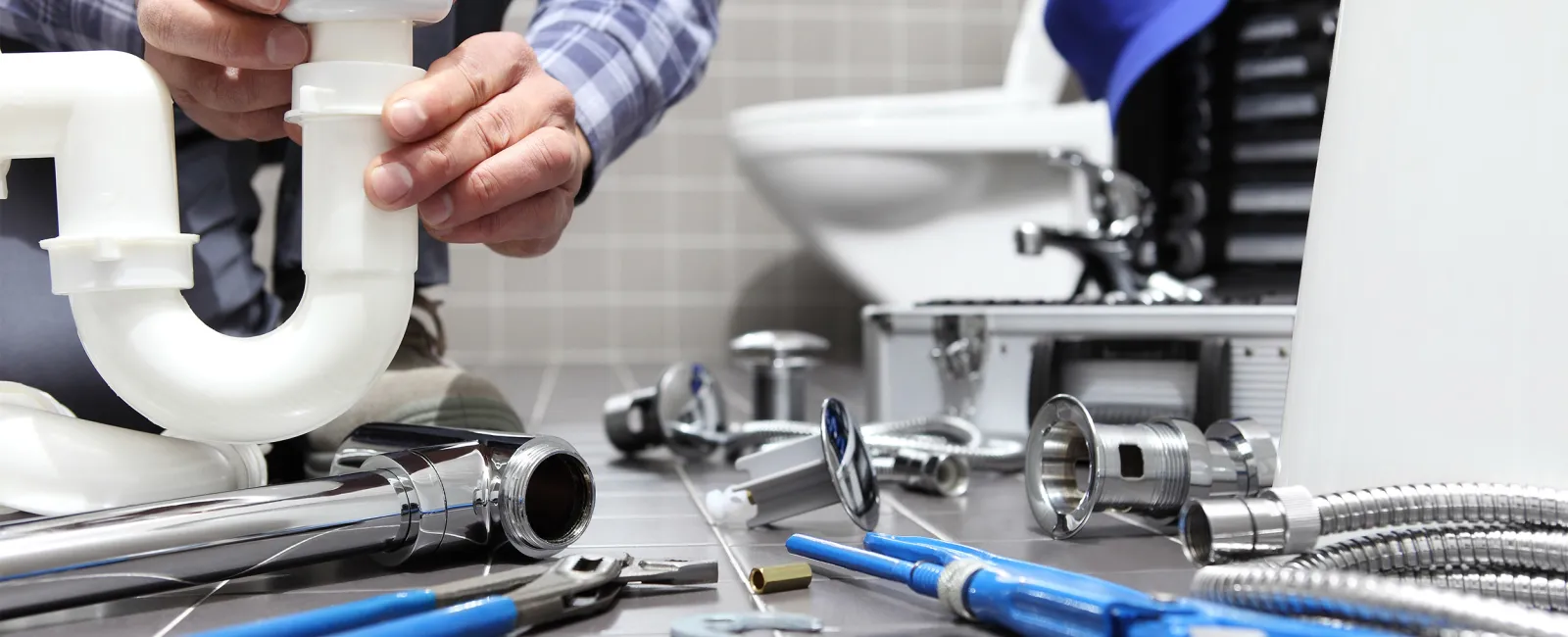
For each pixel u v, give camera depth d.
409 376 0.82
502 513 0.58
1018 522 0.72
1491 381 0.51
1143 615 0.38
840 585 0.55
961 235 2.18
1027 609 0.43
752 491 0.68
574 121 0.71
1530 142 0.51
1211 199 1.19
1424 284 0.53
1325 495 0.53
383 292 0.52
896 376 1.08
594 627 0.47
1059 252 2.14
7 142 0.50
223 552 0.50
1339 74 0.58
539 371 2.41
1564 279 0.50
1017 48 2.17
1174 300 1.01
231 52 0.52
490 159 0.57
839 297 2.80
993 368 0.99
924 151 2.11
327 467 0.81
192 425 0.53
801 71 2.78
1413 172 0.54
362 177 0.51
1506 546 0.50
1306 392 0.58
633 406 1.01
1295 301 0.94
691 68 0.86
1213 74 1.18
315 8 0.49
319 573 0.57
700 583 0.54
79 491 0.56
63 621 0.49
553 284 2.75
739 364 2.58
